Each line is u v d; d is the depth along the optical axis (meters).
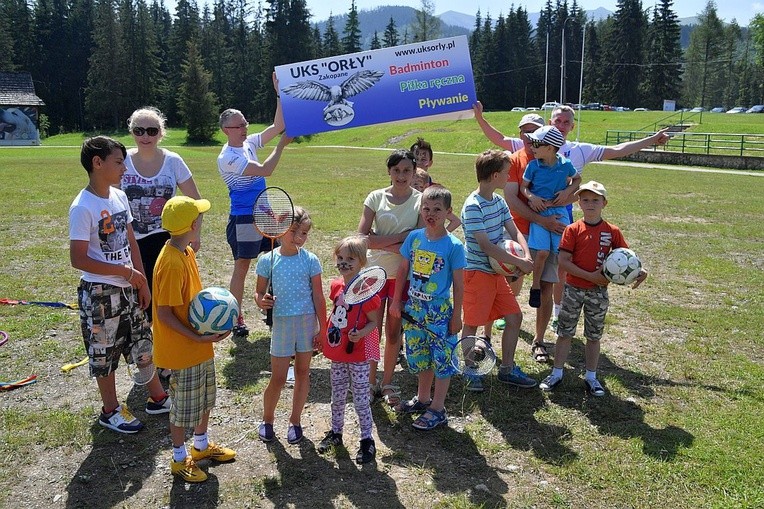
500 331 6.58
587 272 4.86
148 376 4.46
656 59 91.50
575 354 5.94
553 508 3.53
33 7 90.38
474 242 4.90
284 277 4.05
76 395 4.87
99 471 3.84
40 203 15.15
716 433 4.36
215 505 3.52
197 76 74.75
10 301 7.12
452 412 4.71
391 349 4.86
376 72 5.48
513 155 5.91
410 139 59.19
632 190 20.22
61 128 86.62
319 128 5.45
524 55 99.25
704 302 7.72
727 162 31.53
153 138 5.07
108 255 4.17
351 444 4.23
